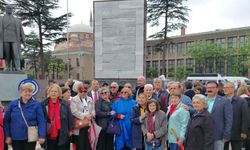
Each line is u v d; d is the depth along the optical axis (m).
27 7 42.66
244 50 59.66
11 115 6.19
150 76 72.25
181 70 70.62
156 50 48.81
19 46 12.45
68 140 7.37
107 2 19.64
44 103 6.92
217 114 6.94
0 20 12.13
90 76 86.06
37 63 56.06
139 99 7.65
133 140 7.76
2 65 12.18
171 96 7.35
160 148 7.13
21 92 6.28
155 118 7.18
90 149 7.86
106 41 19.67
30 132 6.20
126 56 19.28
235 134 7.57
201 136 5.93
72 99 7.64
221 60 64.44
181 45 76.88
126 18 19.28
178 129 6.84
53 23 44.38
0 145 6.05
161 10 46.06
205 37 73.00
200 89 9.91
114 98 8.80
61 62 75.44
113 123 8.00
